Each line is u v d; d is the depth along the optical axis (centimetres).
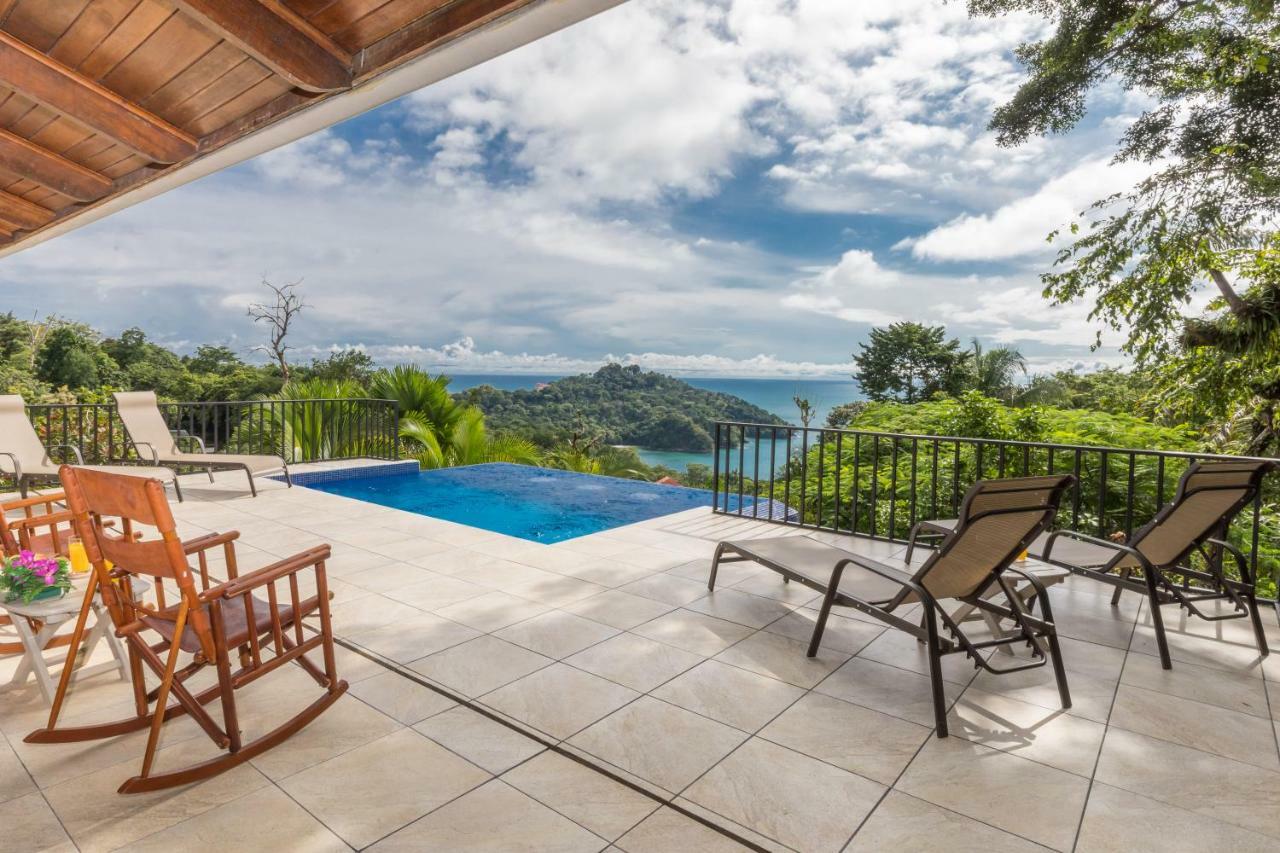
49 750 245
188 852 194
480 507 837
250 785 224
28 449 707
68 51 317
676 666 314
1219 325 1192
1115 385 2219
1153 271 1261
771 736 255
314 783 226
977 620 364
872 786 225
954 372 3084
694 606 394
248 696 283
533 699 282
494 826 205
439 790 223
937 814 211
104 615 291
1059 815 210
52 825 204
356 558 496
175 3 248
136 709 271
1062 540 389
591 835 202
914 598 302
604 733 256
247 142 364
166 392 2834
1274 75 1211
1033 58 1641
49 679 284
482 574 455
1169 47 1343
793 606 394
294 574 252
